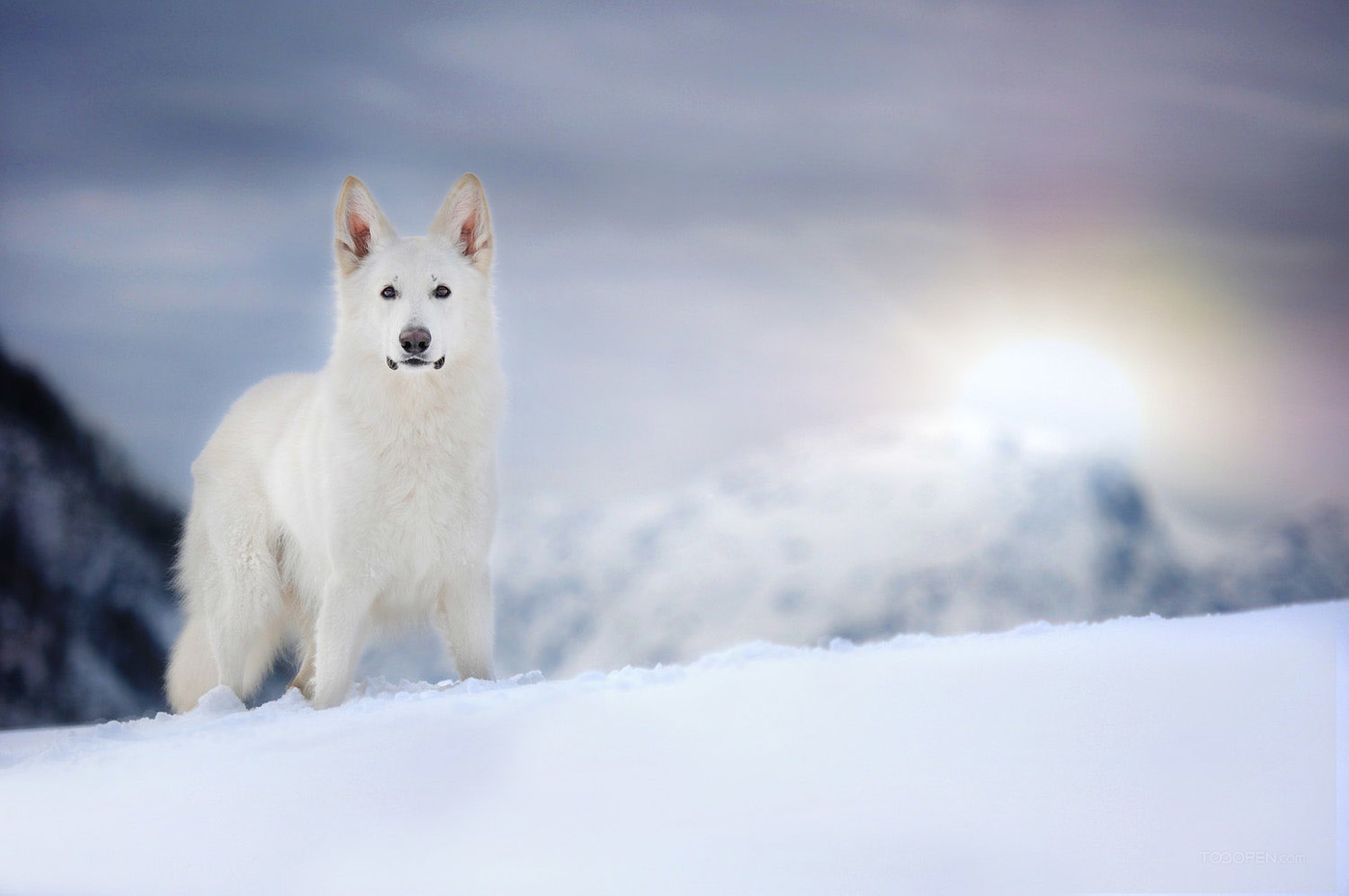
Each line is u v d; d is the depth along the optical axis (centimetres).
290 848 233
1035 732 271
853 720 294
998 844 204
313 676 577
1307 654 351
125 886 219
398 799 259
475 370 525
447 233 538
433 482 515
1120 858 195
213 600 595
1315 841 197
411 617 551
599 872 204
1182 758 244
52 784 319
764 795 238
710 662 423
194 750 347
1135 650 369
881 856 202
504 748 292
